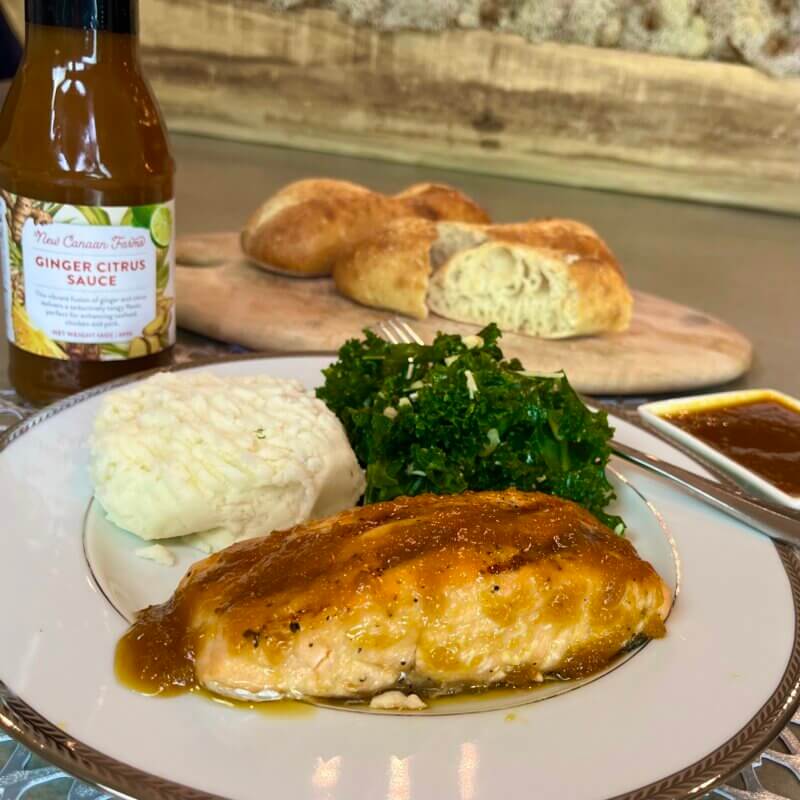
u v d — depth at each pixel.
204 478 0.31
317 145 0.95
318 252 0.56
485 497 0.28
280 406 0.34
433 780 0.21
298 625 0.24
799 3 0.80
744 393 0.45
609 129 0.88
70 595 0.26
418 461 0.34
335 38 0.88
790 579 0.30
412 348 0.38
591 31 0.84
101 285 0.37
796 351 0.56
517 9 0.84
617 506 0.35
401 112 0.91
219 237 0.63
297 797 0.20
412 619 0.24
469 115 0.89
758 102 0.84
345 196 0.58
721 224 0.85
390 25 0.86
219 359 0.41
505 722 0.23
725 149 0.87
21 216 0.36
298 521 0.32
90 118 0.35
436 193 0.63
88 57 0.35
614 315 0.51
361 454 0.36
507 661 0.25
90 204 0.35
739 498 0.34
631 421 0.40
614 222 0.81
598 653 0.26
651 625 0.27
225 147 0.94
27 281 0.37
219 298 0.52
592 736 0.23
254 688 0.23
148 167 0.36
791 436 0.42
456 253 0.54
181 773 0.20
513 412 0.34
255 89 0.93
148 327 0.39
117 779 0.20
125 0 0.35
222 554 0.27
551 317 0.51
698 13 0.83
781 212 0.89
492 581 0.25
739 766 0.22
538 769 0.21
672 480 0.35
